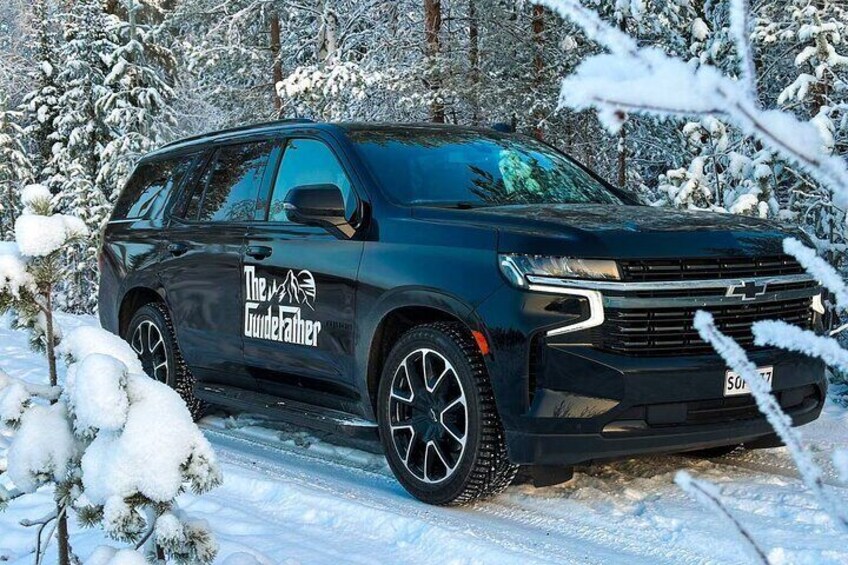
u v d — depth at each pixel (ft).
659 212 12.91
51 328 7.23
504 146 15.83
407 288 12.26
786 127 1.99
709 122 23.24
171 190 18.74
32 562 9.25
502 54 43.60
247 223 15.98
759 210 21.62
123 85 59.52
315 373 14.23
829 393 19.01
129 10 61.41
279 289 14.73
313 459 15.16
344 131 14.99
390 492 12.97
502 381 11.02
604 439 10.69
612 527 11.07
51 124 64.08
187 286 17.17
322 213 13.48
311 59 52.75
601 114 1.90
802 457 2.52
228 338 16.10
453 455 12.00
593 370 10.64
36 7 66.54
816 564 9.53
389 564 9.65
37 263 7.13
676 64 1.91
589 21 1.95
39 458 6.21
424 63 41.14
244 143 17.17
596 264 10.85
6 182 64.03
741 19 2.09
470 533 10.64
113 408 5.62
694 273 11.21
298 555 9.77
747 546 2.83
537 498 12.26
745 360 2.57
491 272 11.32
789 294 11.84
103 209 55.57
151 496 5.60
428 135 15.47
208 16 55.26
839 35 24.26
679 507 11.68
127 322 19.67
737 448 14.20
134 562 5.48
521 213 12.25
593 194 15.28
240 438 16.93
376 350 13.08
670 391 10.78
